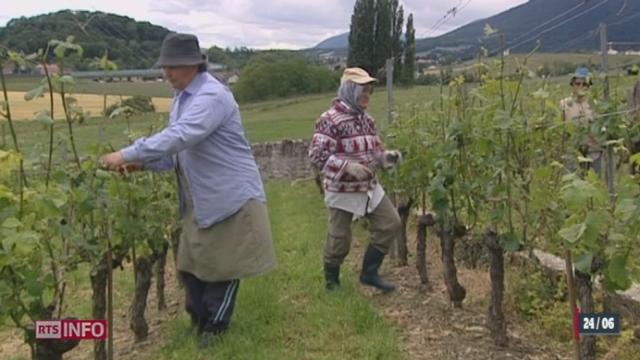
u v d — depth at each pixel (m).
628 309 5.05
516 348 5.02
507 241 4.71
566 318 5.22
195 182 5.07
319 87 44.53
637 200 3.15
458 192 5.23
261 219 5.17
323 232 9.83
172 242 6.80
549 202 4.42
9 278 3.39
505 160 4.67
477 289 6.43
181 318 6.01
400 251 7.61
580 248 3.56
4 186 3.34
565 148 5.03
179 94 5.06
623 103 6.52
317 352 5.08
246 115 34.81
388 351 4.98
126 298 7.07
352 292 6.47
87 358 5.41
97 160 4.23
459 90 5.29
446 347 5.11
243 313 5.88
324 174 6.35
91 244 4.18
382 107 16.50
